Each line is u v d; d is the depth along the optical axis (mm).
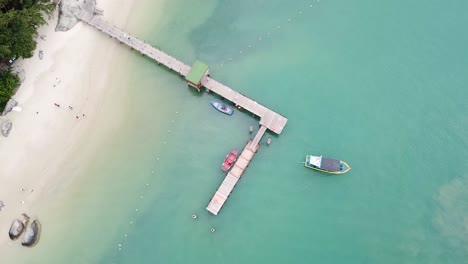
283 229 51688
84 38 61188
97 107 57781
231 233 51969
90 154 55875
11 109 56781
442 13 61500
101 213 53625
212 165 55031
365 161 53625
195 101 58469
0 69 57438
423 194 51781
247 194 53469
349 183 52844
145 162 55500
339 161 52469
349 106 56625
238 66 59812
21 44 55031
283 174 53938
